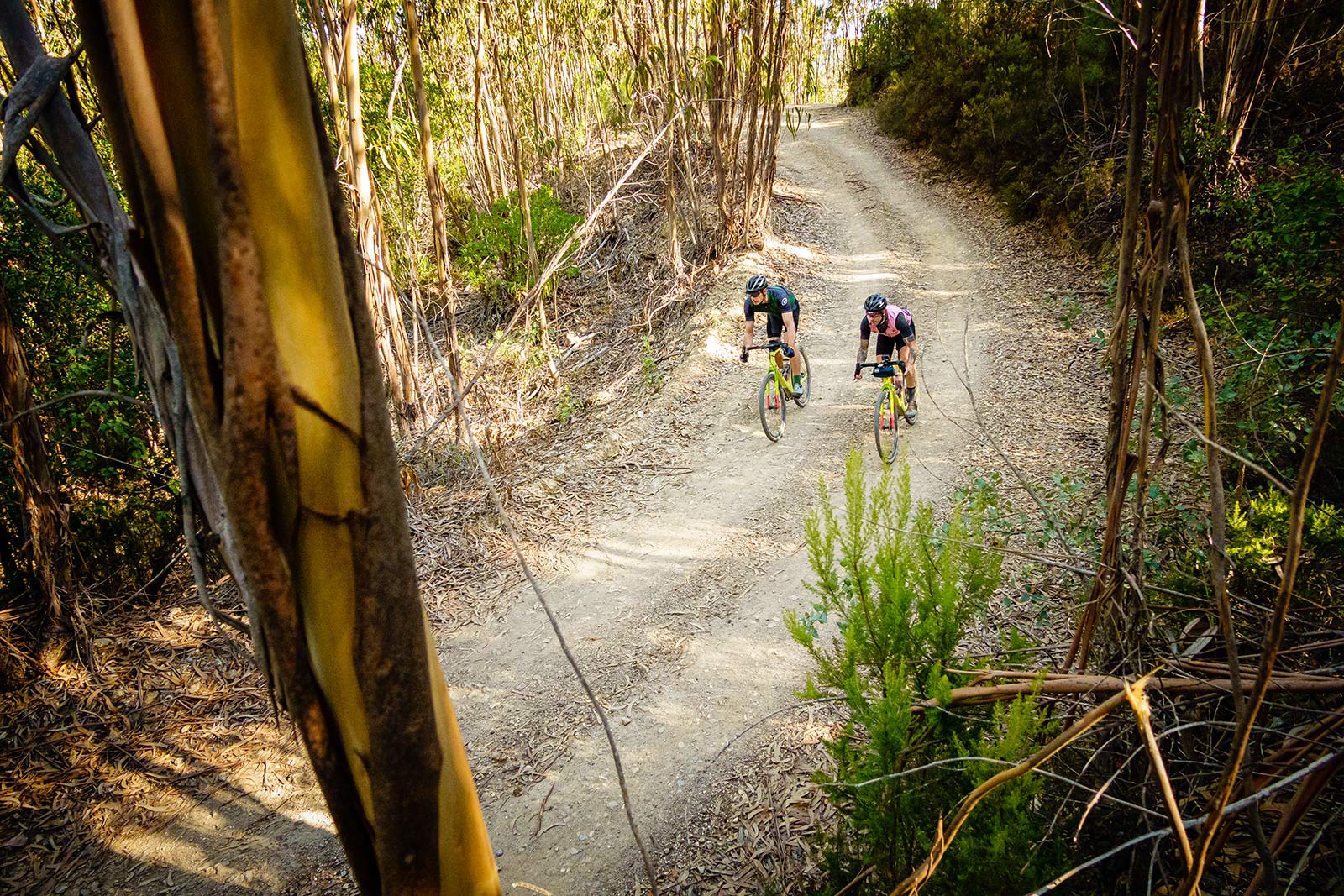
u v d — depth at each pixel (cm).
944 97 1648
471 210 1401
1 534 570
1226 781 105
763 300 767
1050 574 491
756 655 511
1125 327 196
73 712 518
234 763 478
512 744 471
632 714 479
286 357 65
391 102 854
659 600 590
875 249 1339
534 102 1456
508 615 600
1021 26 1516
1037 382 838
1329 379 86
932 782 230
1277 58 945
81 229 75
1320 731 153
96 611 617
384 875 76
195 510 77
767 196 1298
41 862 419
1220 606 117
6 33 77
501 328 1234
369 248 821
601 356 1156
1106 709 102
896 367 711
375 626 70
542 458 863
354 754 73
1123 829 233
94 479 707
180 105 62
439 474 852
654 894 110
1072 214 1162
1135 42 172
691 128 1234
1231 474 484
